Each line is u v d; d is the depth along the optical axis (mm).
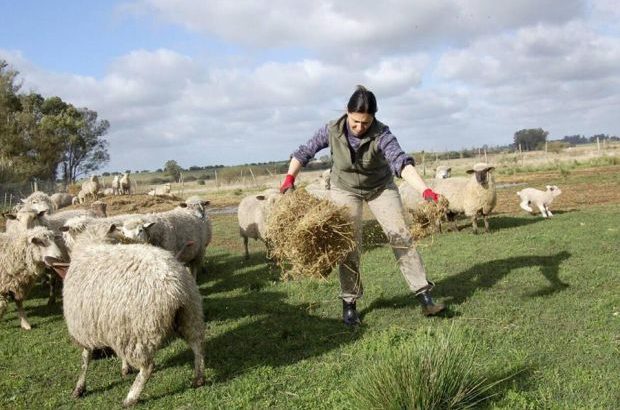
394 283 8414
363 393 4273
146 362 4895
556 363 5035
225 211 26297
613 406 4203
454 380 4285
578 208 15805
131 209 25375
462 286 7906
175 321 5109
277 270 10461
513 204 18312
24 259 7770
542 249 9820
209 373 5539
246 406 4719
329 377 5191
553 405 4223
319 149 6234
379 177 6246
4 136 54344
